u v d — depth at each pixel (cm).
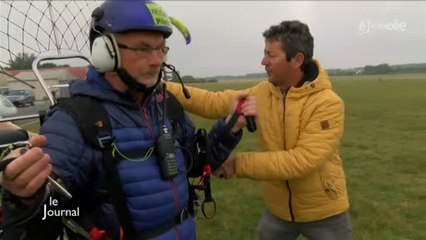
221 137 233
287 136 280
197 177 237
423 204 704
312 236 302
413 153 1116
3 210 147
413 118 1550
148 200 181
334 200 293
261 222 329
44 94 267
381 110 1723
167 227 191
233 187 810
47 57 251
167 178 188
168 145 189
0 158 142
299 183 287
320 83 276
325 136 270
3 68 250
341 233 300
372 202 712
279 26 275
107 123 176
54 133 169
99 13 179
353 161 1048
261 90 300
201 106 303
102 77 183
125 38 175
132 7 174
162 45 184
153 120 193
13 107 270
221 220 633
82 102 176
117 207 175
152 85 184
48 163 138
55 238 179
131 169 178
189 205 216
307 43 272
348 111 1783
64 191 153
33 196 142
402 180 863
